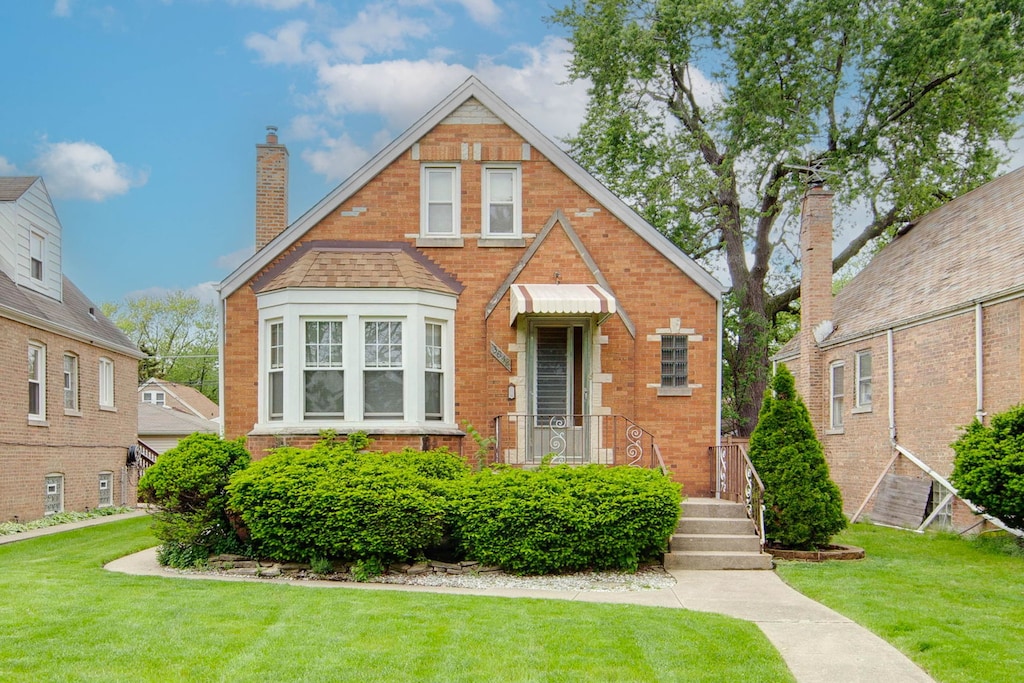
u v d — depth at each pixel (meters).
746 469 15.18
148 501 13.60
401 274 16.16
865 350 23.48
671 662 8.08
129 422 30.22
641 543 13.07
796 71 28.22
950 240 22.80
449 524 13.07
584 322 17.31
